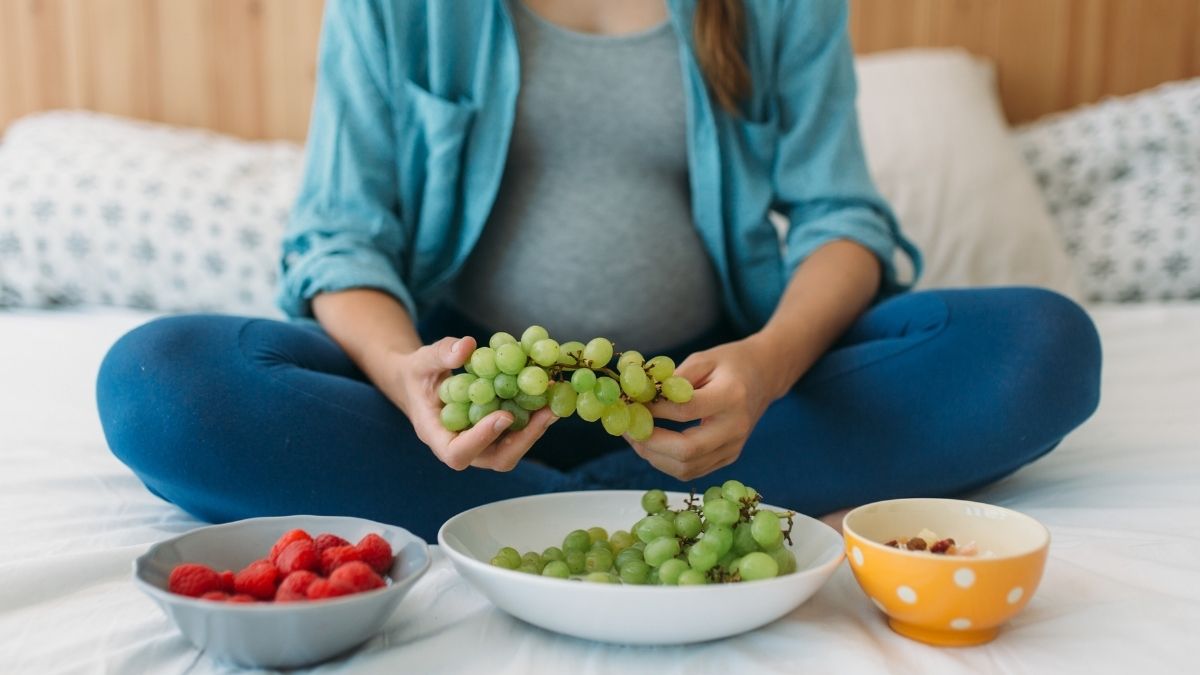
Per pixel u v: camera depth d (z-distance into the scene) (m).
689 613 0.70
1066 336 1.05
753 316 1.35
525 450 0.85
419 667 0.70
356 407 0.99
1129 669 0.68
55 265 1.88
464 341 0.84
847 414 1.05
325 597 0.69
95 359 1.55
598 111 1.23
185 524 1.01
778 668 0.69
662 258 1.22
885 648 0.73
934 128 2.02
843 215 1.30
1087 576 0.82
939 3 2.27
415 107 1.24
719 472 1.06
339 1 1.25
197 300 1.89
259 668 0.70
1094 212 2.05
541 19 1.26
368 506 0.98
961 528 0.84
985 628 0.73
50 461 1.18
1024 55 2.27
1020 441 1.04
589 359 0.83
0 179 1.93
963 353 1.05
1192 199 1.99
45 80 2.30
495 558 0.79
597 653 0.73
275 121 2.31
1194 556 0.86
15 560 0.86
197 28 2.29
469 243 1.22
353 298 1.13
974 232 1.92
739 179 1.28
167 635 0.73
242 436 0.94
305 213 1.24
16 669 0.69
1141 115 2.09
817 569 0.73
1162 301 1.98
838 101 1.36
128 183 1.92
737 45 1.29
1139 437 1.26
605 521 0.95
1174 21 2.24
